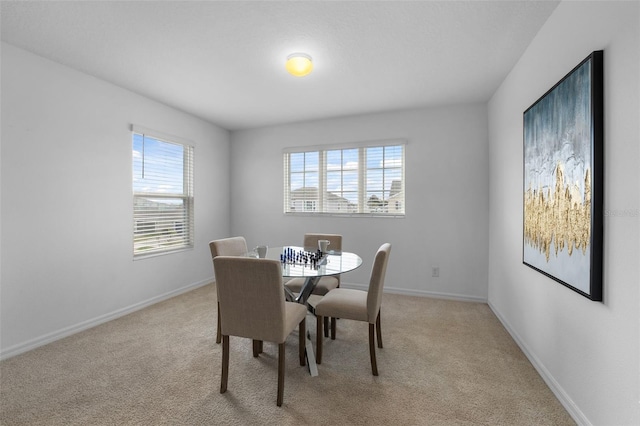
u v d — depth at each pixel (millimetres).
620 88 1278
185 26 2055
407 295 3848
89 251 2811
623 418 1271
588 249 1446
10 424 1578
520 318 2441
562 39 1781
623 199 1264
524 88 2371
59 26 2051
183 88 3121
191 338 2596
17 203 2318
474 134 3576
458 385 1930
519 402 1767
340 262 2496
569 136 1622
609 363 1352
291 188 4445
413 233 3828
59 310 2582
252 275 1731
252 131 4617
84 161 2764
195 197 4086
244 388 1895
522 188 2398
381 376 2033
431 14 1928
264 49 2354
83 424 1582
